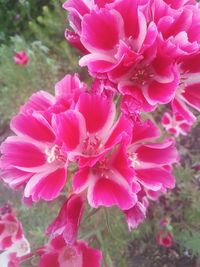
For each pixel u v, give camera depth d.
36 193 0.11
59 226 0.11
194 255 0.26
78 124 0.11
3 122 0.32
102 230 0.18
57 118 0.11
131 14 0.11
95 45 0.11
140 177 0.12
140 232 0.24
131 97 0.11
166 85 0.11
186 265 0.26
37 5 0.36
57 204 0.19
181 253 0.26
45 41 0.32
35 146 0.12
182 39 0.11
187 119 0.12
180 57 0.11
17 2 0.36
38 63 0.31
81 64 0.11
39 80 0.31
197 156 0.27
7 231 0.16
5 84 0.33
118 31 0.11
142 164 0.12
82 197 0.12
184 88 0.12
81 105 0.11
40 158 0.12
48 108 0.12
